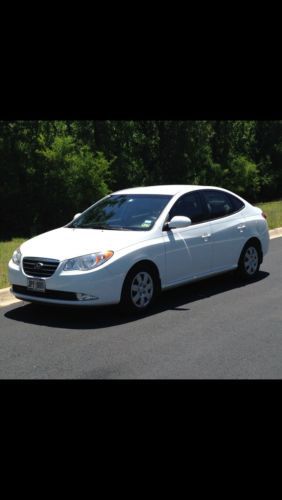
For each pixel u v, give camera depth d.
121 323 6.72
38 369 5.26
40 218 15.70
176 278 7.61
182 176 19.34
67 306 6.86
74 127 16.53
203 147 19.66
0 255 10.80
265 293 8.18
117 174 17.45
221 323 6.69
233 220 8.66
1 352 5.75
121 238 7.07
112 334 6.29
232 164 21.06
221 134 21.30
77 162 15.03
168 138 19.09
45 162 15.01
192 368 5.22
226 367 5.24
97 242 6.95
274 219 16.14
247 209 9.12
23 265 7.00
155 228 7.38
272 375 5.04
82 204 15.69
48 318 6.98
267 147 23.94
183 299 7.89
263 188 24.17
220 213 8.55
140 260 7.01
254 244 9.09
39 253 6.89
